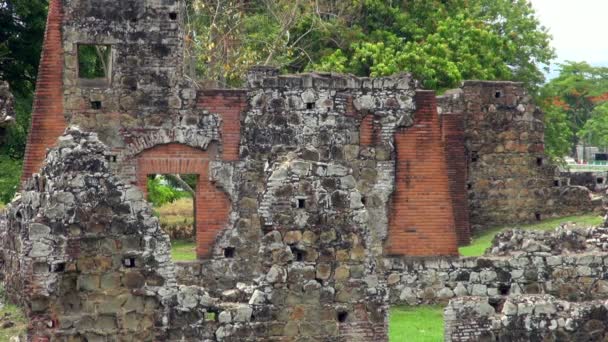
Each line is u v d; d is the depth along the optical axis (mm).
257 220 55594
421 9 103250
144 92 56000
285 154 43406
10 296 43156
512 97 72312
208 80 79125
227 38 86188
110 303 39219
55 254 39000
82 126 55656
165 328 39312
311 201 39969
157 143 55812
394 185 56438
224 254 55406
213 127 56125
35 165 55281
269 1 96875
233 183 55906
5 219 45750
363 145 56438
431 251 56250
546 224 70750
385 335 40125
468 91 71688
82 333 39031
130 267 39406
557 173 73000
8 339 39469
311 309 39781
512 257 54031
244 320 39531
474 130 71750
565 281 53469
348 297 39969
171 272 39625
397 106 56656
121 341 39188
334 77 56469
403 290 54656
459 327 42594
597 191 81312
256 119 56125
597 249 54531
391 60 89562
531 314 42375
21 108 82438
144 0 55969
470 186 71688
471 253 60812
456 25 96562
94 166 39500
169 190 91562
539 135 72688
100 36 55781
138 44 56000
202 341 39344
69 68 55688
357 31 99125
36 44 86250
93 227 39250
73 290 39094
